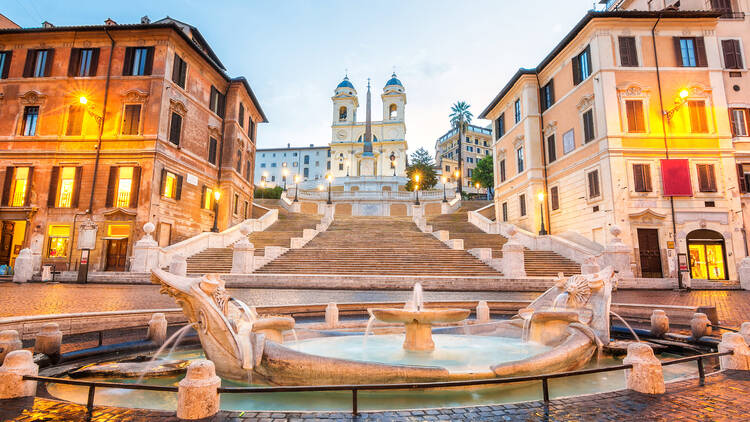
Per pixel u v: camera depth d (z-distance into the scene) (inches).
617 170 905.5
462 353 253.9
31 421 132.5
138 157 981.8
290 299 534.6
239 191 1384.1
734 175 908.6
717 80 953.5
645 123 928.3
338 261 852.0
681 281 727.1
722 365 208.4
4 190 1012.5
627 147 914.7
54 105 1037.2
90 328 310.3
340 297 566.3
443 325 388.2
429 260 861.8
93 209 972.6
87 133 1015.0
